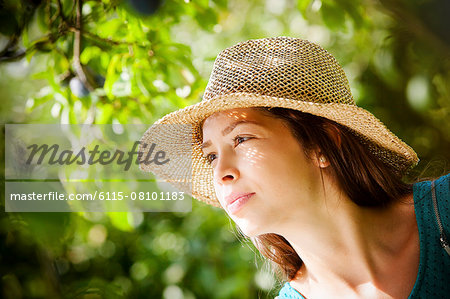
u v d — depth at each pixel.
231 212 1.85
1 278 2.75
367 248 1.91
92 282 3.35
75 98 2.83
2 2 2.54
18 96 3.54
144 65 2.73
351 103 2.01
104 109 2.89
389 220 1.95
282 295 2.22
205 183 2.47
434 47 3.14
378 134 1.95
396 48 3.33
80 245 4.61
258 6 4.57
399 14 3.15
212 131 1.92
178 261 4.27
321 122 1.92
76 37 2.69
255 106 1.86
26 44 2.65
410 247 1.88
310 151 1.89
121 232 4.81
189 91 2.83
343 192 1.93
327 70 1.95
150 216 4.84
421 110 3.29
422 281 1.79
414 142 3.81
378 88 3.85
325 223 1.91
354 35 3.73
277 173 1.83
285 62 1.89
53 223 2.52
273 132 1.86
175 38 4.04
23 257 2.82
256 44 1.98
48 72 2.81
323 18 2.97
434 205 1.90
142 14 2.57
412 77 3.22
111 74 2.64
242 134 1.86
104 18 2.72
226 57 1.98
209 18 2.85
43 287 2.90
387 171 2.04
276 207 1.85
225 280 3.93
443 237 1.83
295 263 2.23
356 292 1.91
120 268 4.95
